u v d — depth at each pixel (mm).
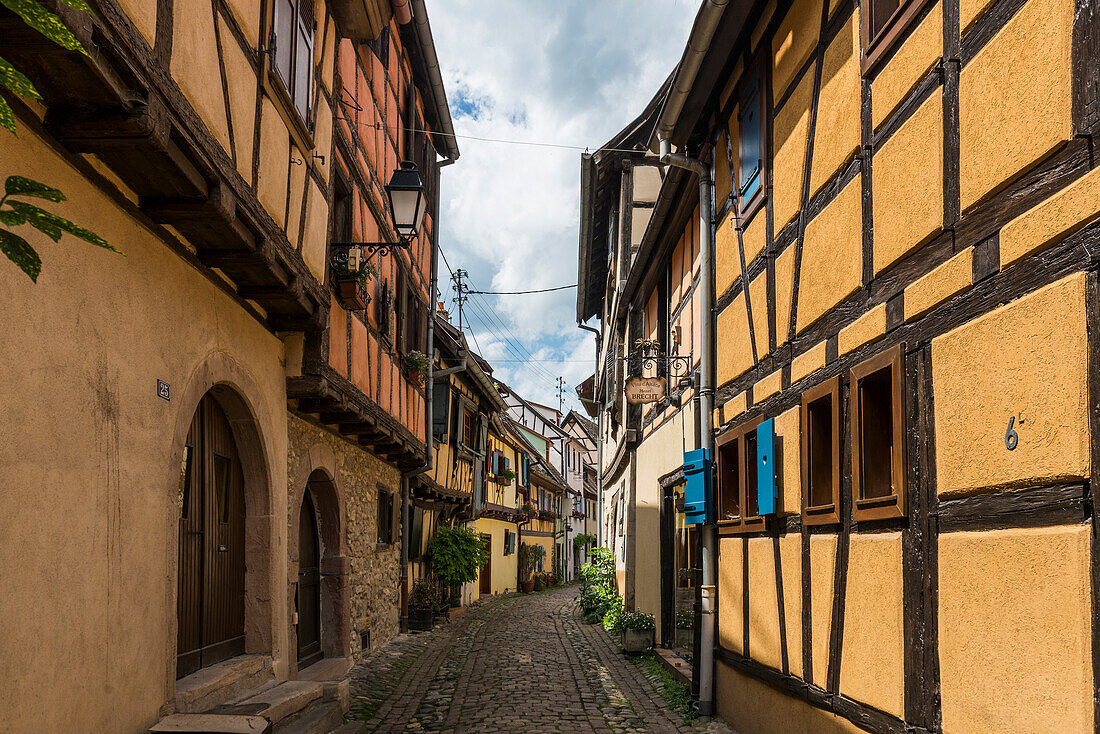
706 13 5930
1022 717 2873
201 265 5117
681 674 8633
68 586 3506
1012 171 3053
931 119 3688
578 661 10828
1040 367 2846
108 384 3893
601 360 20688
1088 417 2604
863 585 4242
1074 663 2604
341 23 7820
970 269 3352
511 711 7562
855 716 4293
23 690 3166
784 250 5766
